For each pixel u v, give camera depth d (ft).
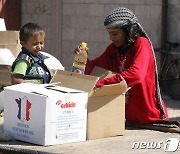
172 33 49.32
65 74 18.22
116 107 17.80
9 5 49.93
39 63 19.53
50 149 15.79
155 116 19.88
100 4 50.24
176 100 48.29
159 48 48.83
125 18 19.34
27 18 51.98
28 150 15.20
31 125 16.46
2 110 22.12
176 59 48.52
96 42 50.70
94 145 16.43
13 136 17.04
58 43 51.37
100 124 17.40
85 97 16.80
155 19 49.21
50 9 51.31
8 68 23.72
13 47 25.12
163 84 48.93
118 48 20.27
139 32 19.84
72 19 51.01
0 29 26.94
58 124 16.33
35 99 16.28
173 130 18.94
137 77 18.19
